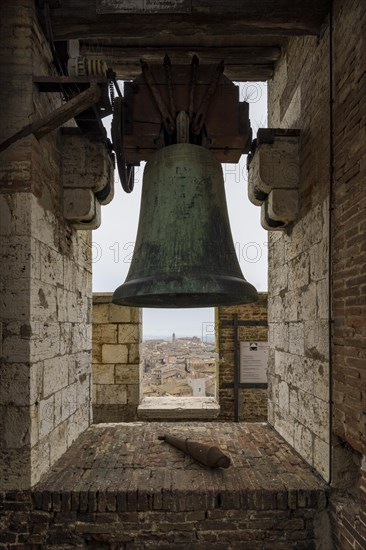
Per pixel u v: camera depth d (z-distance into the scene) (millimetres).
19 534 2564
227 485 2643
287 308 3674
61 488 2590
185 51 4305
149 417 6266
